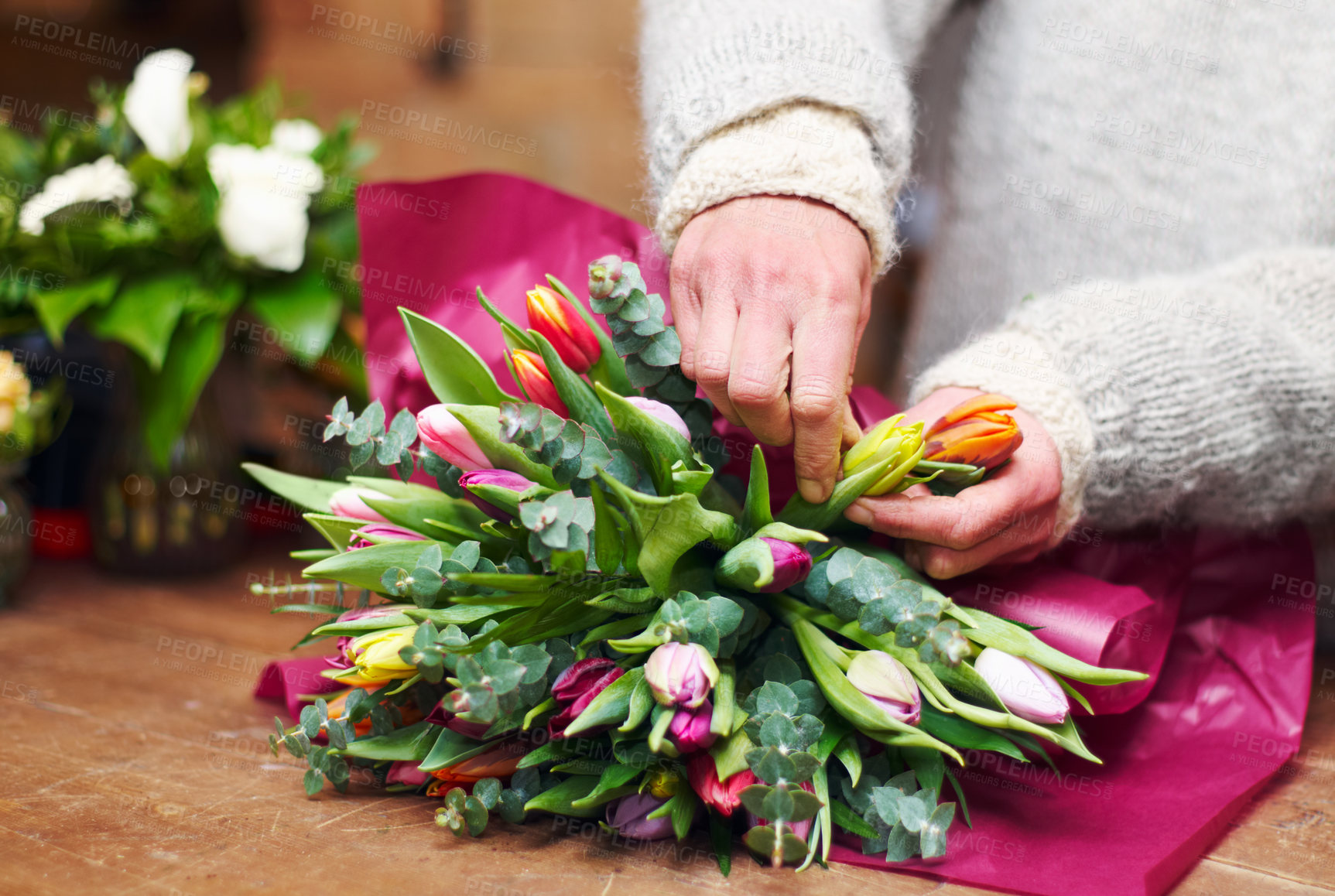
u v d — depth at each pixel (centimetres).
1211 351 104
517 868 92
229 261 132
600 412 95
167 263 132
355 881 91
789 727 90
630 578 93
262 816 96
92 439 154
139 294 130
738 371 92
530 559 95
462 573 92
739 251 95
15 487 131
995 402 96
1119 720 107
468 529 97
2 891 89
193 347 132
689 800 93
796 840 90
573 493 93
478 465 95
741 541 94
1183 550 110
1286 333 106
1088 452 100
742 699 93
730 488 99
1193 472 104
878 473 93
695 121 100
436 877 91
